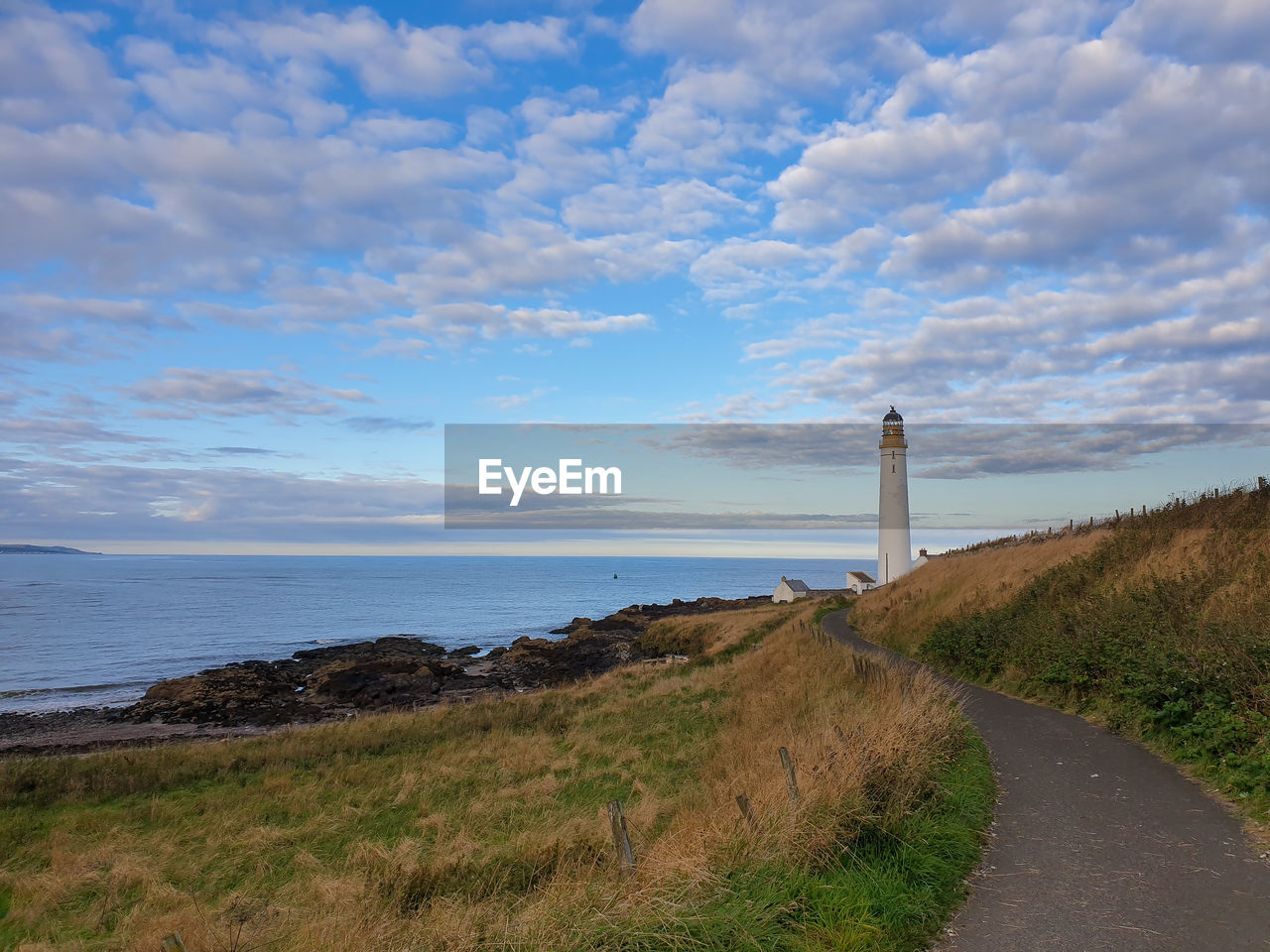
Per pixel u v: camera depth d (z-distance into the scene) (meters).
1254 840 6.91
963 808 7.90
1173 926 5.34
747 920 5.11
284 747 20.14
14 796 15.58
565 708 24.31
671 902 5.17
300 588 171.00
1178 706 10.52
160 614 96.19
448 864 9.29
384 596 146.12
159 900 9.71
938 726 10.05
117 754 20.19
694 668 32.09
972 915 5.69
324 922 6.79
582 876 6.95
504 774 15.62
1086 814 7.97
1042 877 6.36
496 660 51.91
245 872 10.92
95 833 13.12
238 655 57.12
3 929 9.29
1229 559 16.05
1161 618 14.06
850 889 5.73
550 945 4.89
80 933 9.00
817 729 11.77
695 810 10.07
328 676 39.25
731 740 15.56
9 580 199.25
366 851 10.91
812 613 50.25
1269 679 9.40
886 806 7.29
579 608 118.81
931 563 44.16
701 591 186.62
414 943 5.64
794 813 6.50
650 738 18.44
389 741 20.48
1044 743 11.45
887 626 33.19
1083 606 17.95
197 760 18.73
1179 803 8.16
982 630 20.61
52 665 51.75
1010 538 46.41
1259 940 5.08
